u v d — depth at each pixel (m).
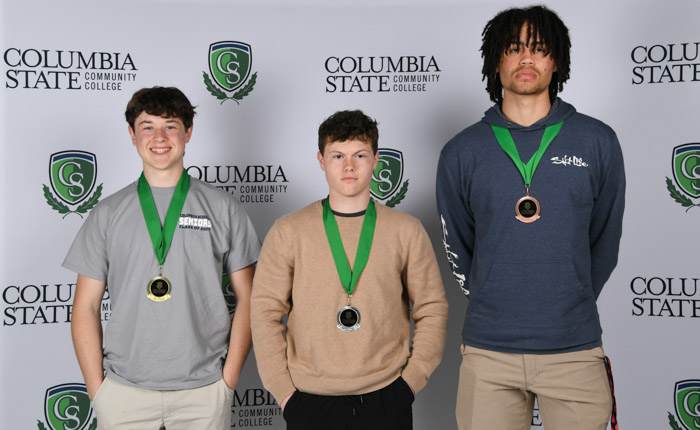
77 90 3.01
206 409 2.28
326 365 2.11
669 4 2.95
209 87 3.12
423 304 2.26
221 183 3.14
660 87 2.98
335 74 3.18
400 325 2.22
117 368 2.25
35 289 2.97
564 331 2.17
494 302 2.24
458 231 2.45
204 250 2.32
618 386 3.05
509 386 2.25
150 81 3.08
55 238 3.00
